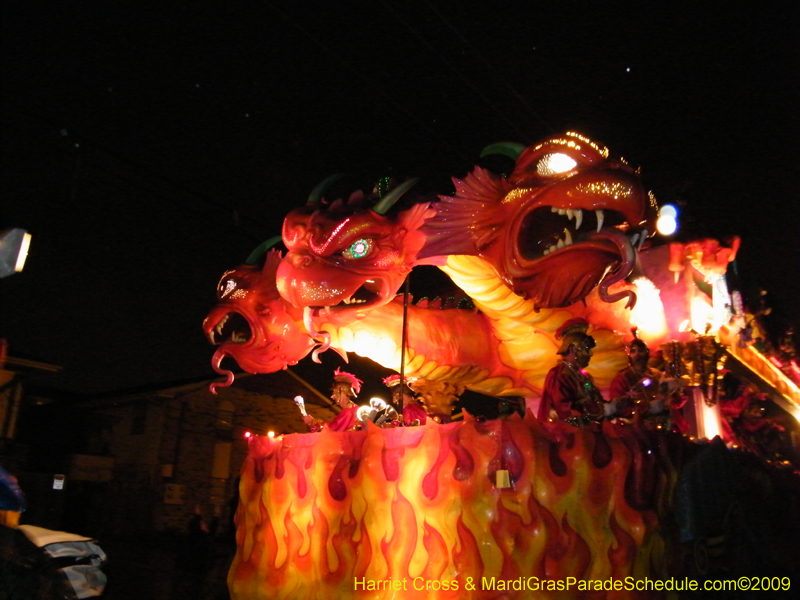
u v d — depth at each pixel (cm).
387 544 533
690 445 495
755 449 649
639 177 526
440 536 504
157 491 2075
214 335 677
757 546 544
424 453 528
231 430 2250
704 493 488
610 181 512
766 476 584
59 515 1964
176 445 2147
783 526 579
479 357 708
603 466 454
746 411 696
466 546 484
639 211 520
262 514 652
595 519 447
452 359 698
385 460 552
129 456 2167
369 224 562
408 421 657
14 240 373
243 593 639
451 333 699
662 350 604
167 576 1275
